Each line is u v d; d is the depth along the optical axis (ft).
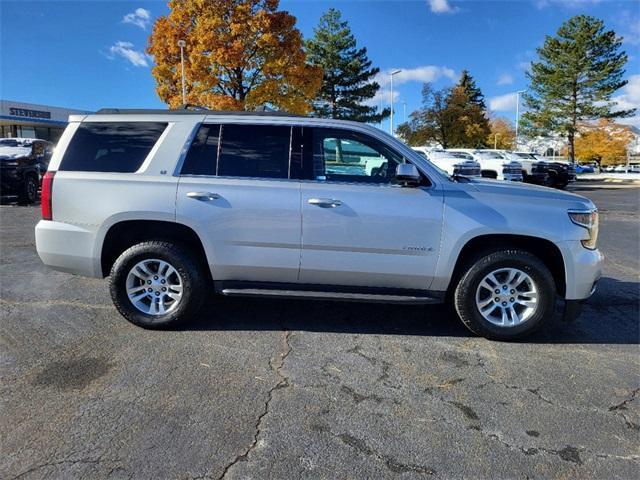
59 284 19.16
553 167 75.87
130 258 14.19
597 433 9.63
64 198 14.17
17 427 9.37
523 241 14.12
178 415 9.91
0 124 140.77
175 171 14.03
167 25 90.22
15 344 13.28
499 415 10.20
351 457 8.73
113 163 14.23
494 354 13.26
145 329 14.48
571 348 13.76
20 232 31.35
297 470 8.35
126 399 10.48
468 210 13.53
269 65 85.30
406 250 13.66
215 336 14.11
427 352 13.32
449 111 154.61
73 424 9.50
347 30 158.71
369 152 14.07
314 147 14.05
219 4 83.35
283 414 10.05
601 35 136.15
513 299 14.02
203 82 84.99
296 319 15.65
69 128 14.64
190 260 14.24
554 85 143.13
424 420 9.96
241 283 14.33
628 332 15.05
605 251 27.89
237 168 14.03
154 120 14.42
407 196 13.64
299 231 13.71
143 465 8.37
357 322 15.51
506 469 8.51
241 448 8.91
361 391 11.09
